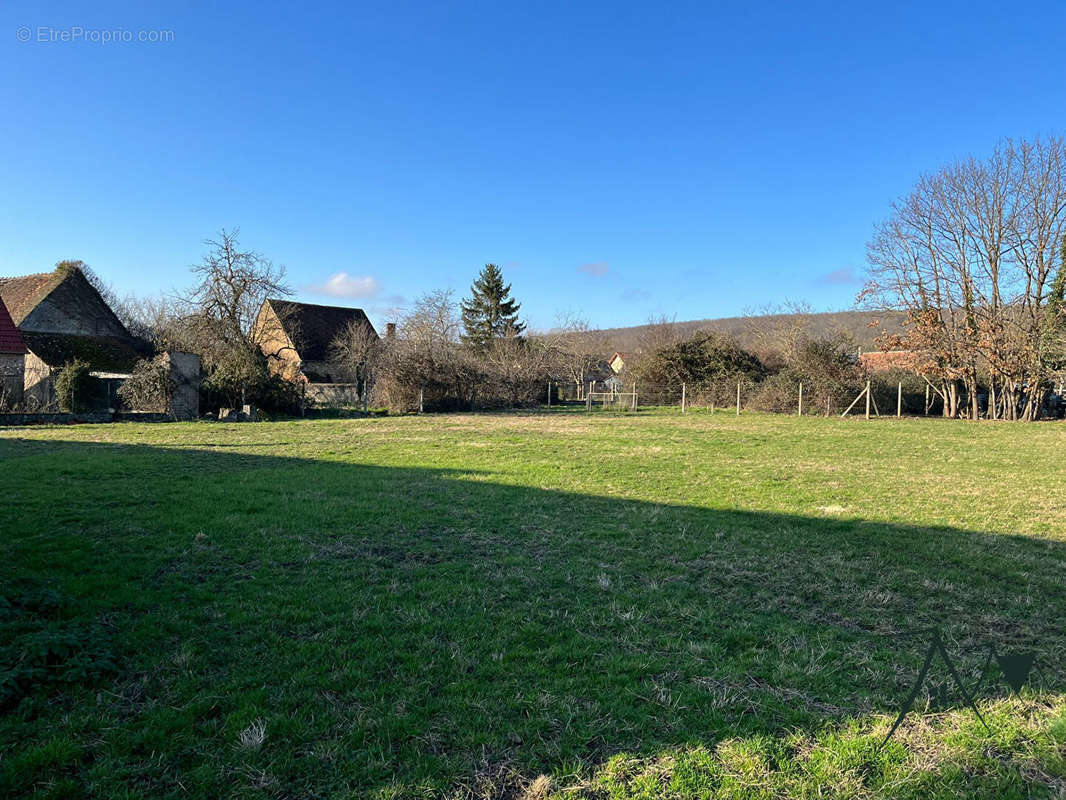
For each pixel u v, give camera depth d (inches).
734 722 115.7
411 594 177.9
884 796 96.7
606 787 97.6
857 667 139.9
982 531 264.2
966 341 1065.5
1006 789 99.1
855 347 1282.0
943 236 1088.2
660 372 1448.1
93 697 119.3
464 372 1162.6
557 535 246.4
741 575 202.7
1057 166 983.6
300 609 164.4
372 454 492.1
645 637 152.3
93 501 286.2
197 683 125.1
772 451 548.7
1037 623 167.5
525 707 119.5
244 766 100.0
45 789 93.5
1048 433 775.7
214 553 211.8
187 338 1160.8
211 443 554.3
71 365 808.3
